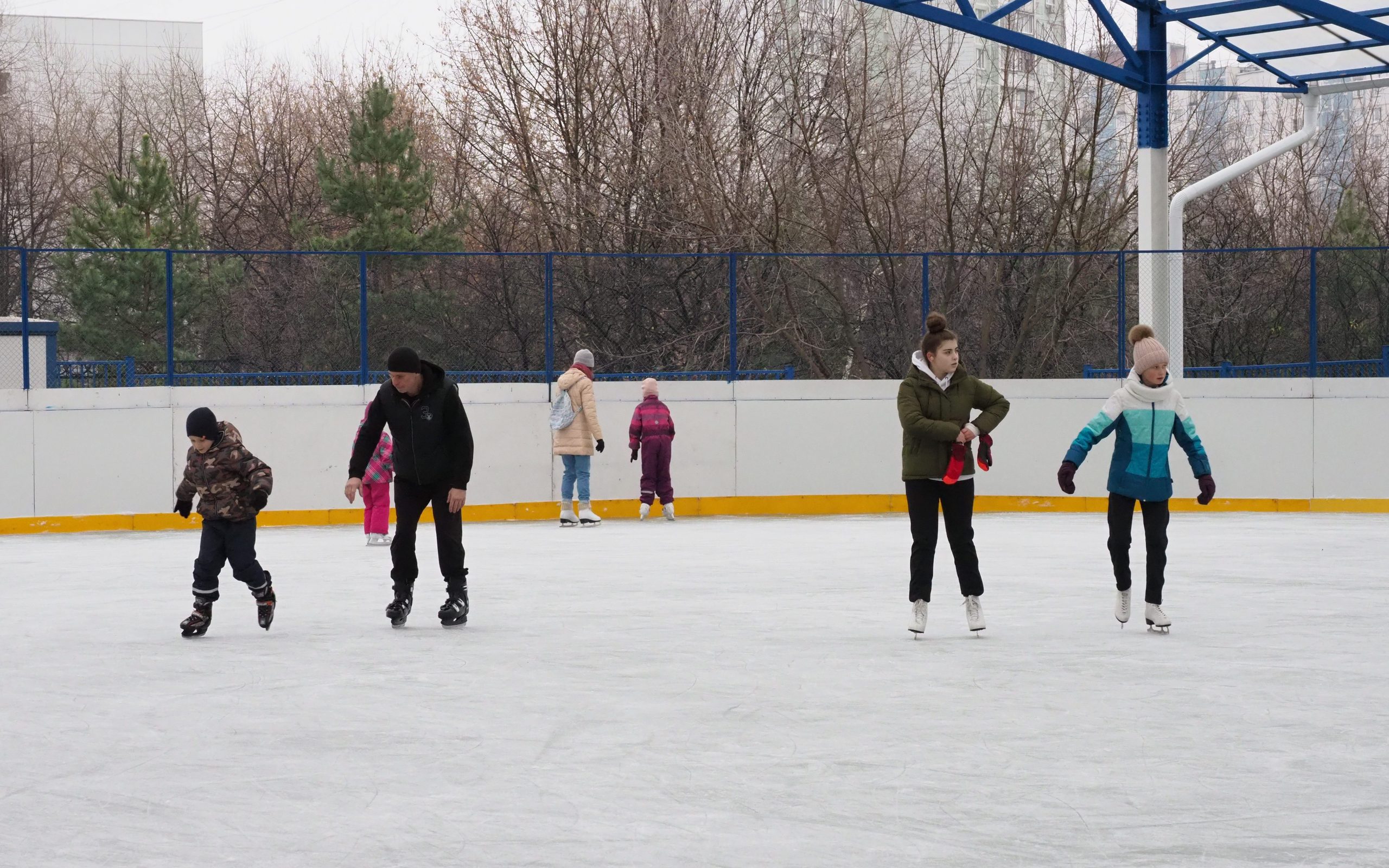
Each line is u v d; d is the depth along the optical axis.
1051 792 5.38
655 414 19.03
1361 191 42.09
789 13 32.19
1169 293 20.92
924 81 32.66
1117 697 7.13
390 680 7.70
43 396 17.94
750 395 20.16
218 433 9.14
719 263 21.03
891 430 20.31
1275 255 21.05
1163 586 10.30
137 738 6.36
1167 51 21.89
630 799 5.31
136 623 9.89
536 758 5.94
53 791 5.48
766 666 8.05
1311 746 6.08
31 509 17.88
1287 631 9.17
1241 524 17.33
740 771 5.71
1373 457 19.14
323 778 5.65
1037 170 32.00
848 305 21.44
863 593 11.27
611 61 33.16
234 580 12.32
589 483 18.42
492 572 12.85
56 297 18.91
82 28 75.81
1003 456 20.27
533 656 8.41
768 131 31.52
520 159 33.97
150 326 19.02
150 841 4.82
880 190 30.75
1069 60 21.16
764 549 14.93
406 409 9.42
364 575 12.73
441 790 5.45
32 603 10.98
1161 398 8.95
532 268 20.33
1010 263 21.33
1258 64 22.86
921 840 4.79
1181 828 4.92
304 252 19.56
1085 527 17.41
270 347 19.41
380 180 29.88
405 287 19.91
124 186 30.58
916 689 7.35
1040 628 9.40
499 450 19.58
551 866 4.53
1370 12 20.56
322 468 19.03
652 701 7.09
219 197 48.12
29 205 48.69
